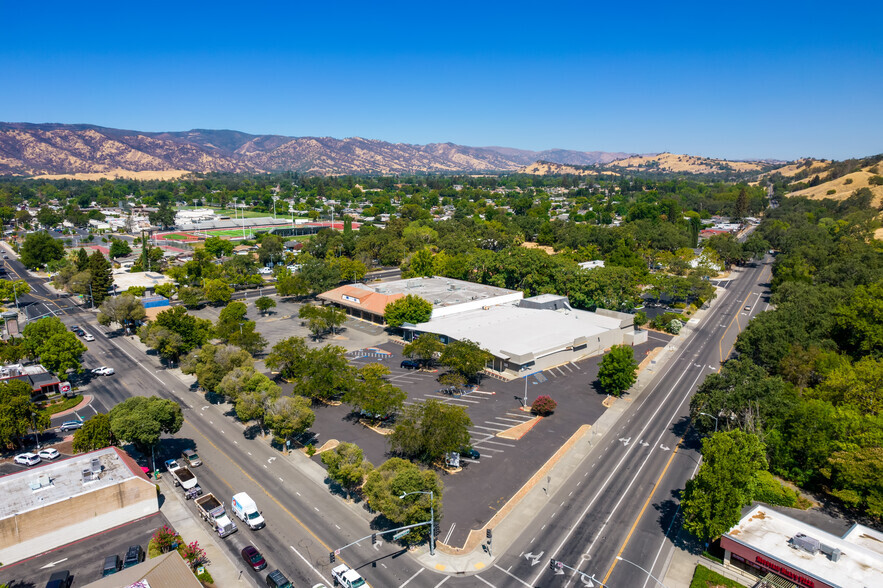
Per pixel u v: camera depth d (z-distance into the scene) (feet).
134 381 369.30
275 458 267.80
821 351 349.00
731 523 193.98
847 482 227.81
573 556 199.93
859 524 213.66
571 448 281.74
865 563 186.19
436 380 371.35
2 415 255.91
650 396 355.15
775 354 358.02
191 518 222.07
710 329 518.37
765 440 254.47
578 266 599.57
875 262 596.70
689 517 205.36
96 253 558.15
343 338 464.24
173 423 262.26
